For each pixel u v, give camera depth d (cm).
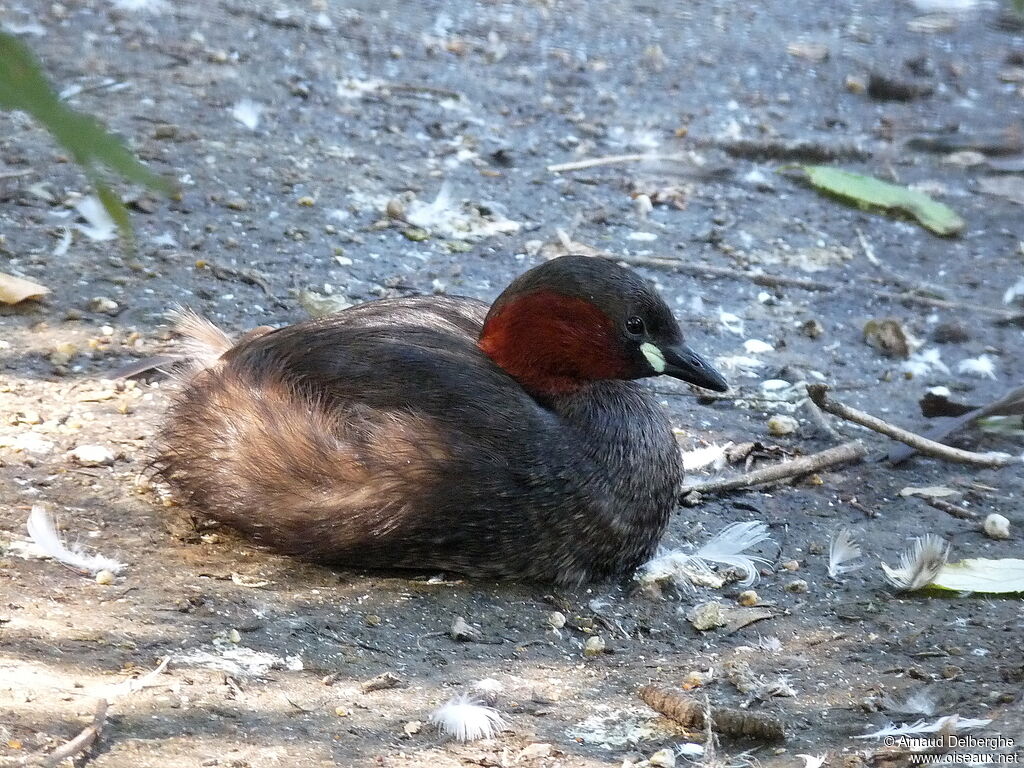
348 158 1595
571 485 880
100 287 1247
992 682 791
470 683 773
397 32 2044
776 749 717
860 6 2431
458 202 1531
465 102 1812
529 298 918
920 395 1258
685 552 964
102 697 704
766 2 2414
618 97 1906
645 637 855
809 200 1664
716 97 1947
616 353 916
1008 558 964
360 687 755
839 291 1445
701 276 1445
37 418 1026
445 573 904
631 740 724
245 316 1240
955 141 1850
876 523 1030
